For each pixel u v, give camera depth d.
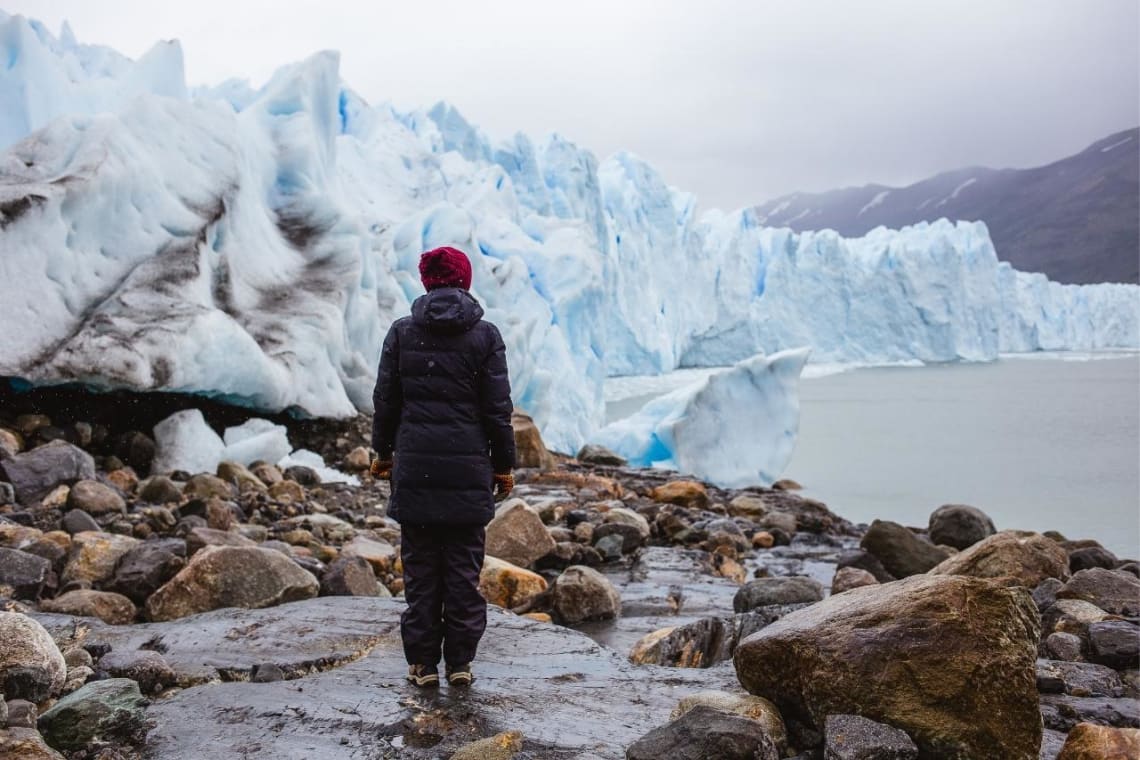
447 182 24.75
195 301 8.51
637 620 5.06
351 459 9.88
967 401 40.47
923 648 2.44
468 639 3.17
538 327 21.41
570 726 2.86
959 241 62.62
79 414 7.99
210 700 3.06
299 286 11.11
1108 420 33.84
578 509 8.48
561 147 33.38
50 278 7.79
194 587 4.32
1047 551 5.18
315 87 14.42
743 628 4.08
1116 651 3.66
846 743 2.30
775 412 19.55
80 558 4.77
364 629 3.93
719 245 50.06
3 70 10.42
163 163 9.71
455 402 3.03
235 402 9.03
